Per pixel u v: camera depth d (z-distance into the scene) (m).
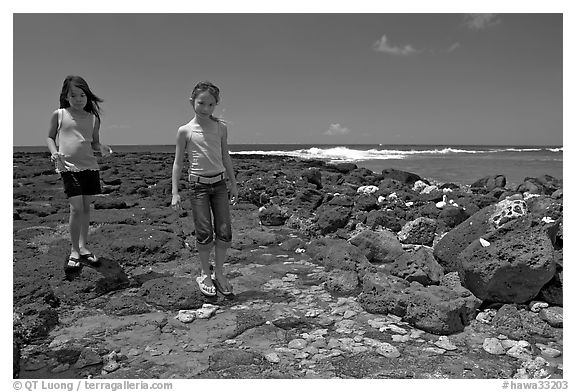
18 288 5.04
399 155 45.25
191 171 5.32
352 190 13.70
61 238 8.01
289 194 11.94
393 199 11.20
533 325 4.54
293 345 4.15
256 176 17.02
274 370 3.73
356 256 6.42
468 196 11.60
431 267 5.85
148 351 4.10
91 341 4.31
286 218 9.89
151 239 7.31
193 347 4.17
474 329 4.53
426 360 3.90
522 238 5.09
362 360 3.87
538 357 3.92
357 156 43.84
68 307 5.16
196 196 5.31
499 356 4.00
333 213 9.09
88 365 3.88
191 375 3.68
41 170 20.25
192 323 4.71
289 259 7.09
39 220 9.77
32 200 13.29
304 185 13.98
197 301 5.22
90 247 6.99
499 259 4.96
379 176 17.81
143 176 19.20
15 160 26.58
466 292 5.13
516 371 3.74
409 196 11.51
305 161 28.56
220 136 5.41
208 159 5.28
